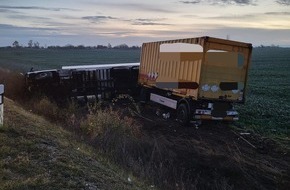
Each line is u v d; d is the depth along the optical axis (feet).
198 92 51.55
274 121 57.21
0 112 32.30
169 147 41.27
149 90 71.05
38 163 24.84
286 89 104.99
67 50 449.89
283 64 228.63
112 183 24.08
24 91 68.80
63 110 56.24
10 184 20.38
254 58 291.38
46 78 69.31
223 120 54.08
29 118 41.83
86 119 47.88
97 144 36.86
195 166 35.40
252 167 36.22
